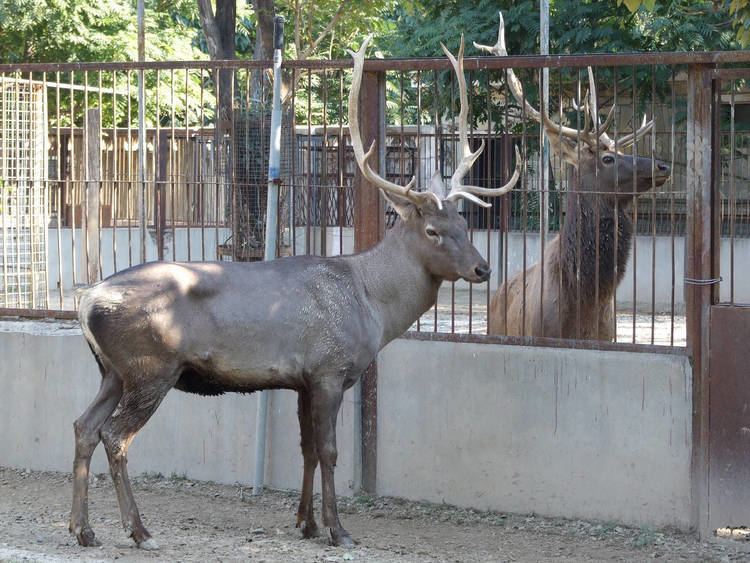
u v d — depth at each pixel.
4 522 7.90
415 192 7.49
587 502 8.01
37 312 9.80
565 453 8.05
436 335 8.45
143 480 9.34
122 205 10.62
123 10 23.64
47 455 9.64
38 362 9.60
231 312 7.20
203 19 15.74
